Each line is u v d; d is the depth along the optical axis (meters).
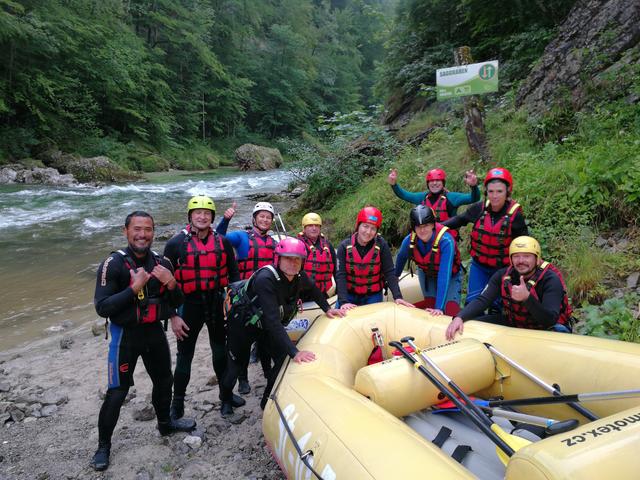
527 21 10.34
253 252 4.14
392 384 2.62
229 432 3.47
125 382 3.07
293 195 15.80
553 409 2.73
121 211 13.96
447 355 2.81
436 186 4.79
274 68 50.47
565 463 1.59
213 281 3.53
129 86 31.33
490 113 8.59
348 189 9.56
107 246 9.72
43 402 3.88
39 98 25.06
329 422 2.40
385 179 8.16
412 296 4.91
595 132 5.88
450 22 13.14
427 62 13.06
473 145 7.12
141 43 35.31
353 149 10.07
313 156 10.15
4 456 3.21
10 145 23.14
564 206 5.14
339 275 4.00
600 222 4.99
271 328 3.07
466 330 3.23
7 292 6.95
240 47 50.84
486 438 2.52
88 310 6.23
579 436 1.72
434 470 1.91
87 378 4.35
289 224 10.09
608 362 2.57
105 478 2.97
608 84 6.37
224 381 3.50
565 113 6.71
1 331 5.56
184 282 3.50
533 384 2.81
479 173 6.76
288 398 2.80
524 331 3.05
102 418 3.02
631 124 5.65
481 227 3.92
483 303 3.30
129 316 2.95
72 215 13.26
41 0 26.97
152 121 33.34
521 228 3.83
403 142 10.62
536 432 2.31
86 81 29.45
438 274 3.87
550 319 3.01
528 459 1.68
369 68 75.75
